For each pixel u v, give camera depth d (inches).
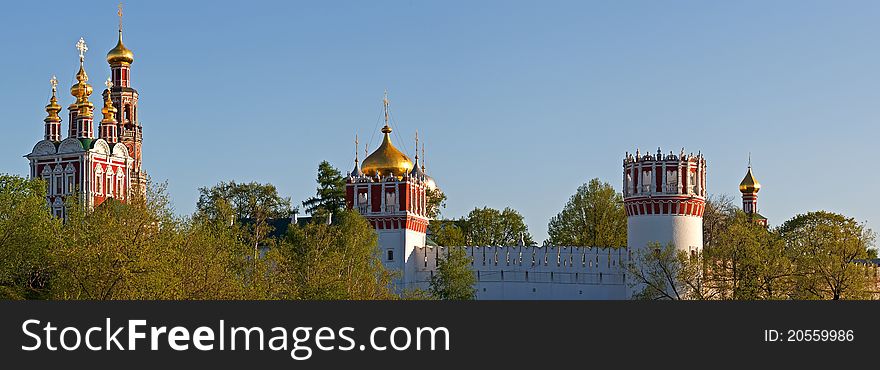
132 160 5708.7
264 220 5556.1
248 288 3196.4
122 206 3117.6
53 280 2970.0
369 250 4473.4
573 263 5206.7
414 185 5324.8
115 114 6589.6
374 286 3909.9
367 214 5251.0
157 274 2778.1
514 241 7401.6
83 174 5275.6
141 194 3083.2
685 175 5142.7
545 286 5177.2
